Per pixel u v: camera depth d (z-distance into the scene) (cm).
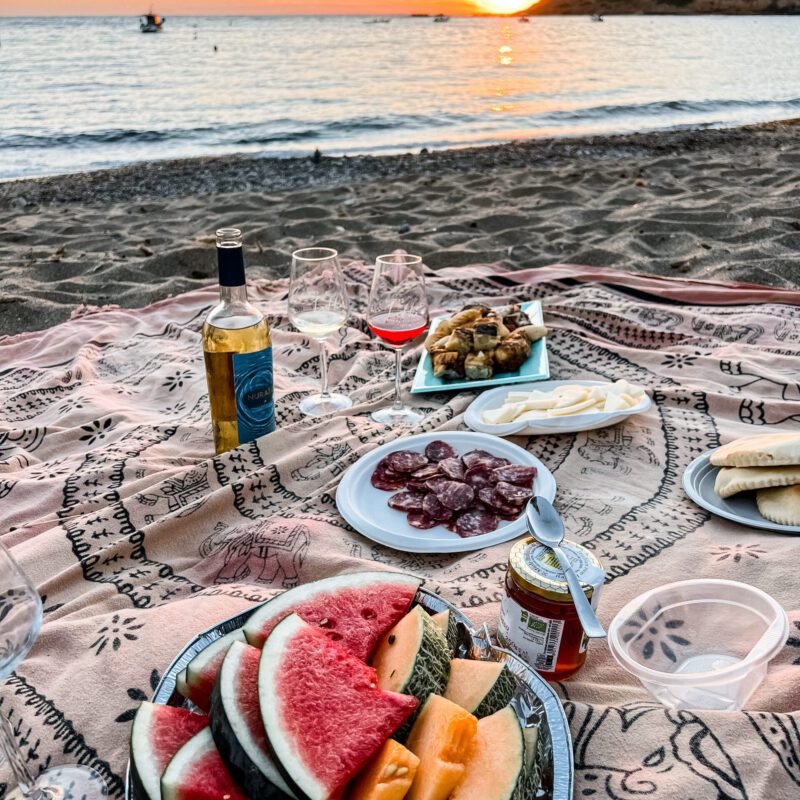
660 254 489
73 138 1235
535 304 289
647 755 101
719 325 294
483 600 137
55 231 591
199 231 580
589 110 1548
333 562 151
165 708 95
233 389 194
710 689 112
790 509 157
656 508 170
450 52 3459
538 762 90
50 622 135
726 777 97
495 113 1523
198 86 2019
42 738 111
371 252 516
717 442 197
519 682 103
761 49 3644
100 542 164
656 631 123
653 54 3300
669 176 728
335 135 1287
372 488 177
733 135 1040
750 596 126
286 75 2309
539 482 173
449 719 86
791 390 228
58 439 221
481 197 666
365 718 84
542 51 3556
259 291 373
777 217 546
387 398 231
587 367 253
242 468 192
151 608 139
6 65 2570
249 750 82
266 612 106
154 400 251
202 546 165
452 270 394
